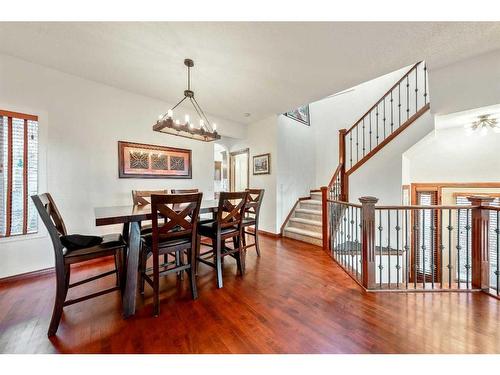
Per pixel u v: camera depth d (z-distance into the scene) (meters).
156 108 3.71
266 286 2.27
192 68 2.71
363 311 1.80
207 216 3.83
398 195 3.46
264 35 2.08
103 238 1.99
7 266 2.41
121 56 2.48
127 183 3.39
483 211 2.15
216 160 8.21
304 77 2.89
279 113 4.40
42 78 2.67
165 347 1.41
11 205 2.44
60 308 1.53
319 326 1.61
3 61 2.42
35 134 2.62
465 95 2.47
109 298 2.04
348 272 2.60
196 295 2.02
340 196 4.09
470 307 1.85
